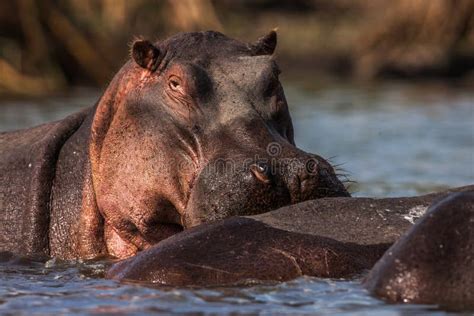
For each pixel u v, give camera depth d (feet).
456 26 148.15
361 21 161.79
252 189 37.01
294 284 31.68
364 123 94.68
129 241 42.50
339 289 31.01
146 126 41.27
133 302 30.66
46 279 37.19
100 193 42.60
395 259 29.96
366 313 28.63
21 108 99.40
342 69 147.74
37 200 44.55
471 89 125.29
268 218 34.22
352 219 34.06
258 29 155.12
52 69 119.24
